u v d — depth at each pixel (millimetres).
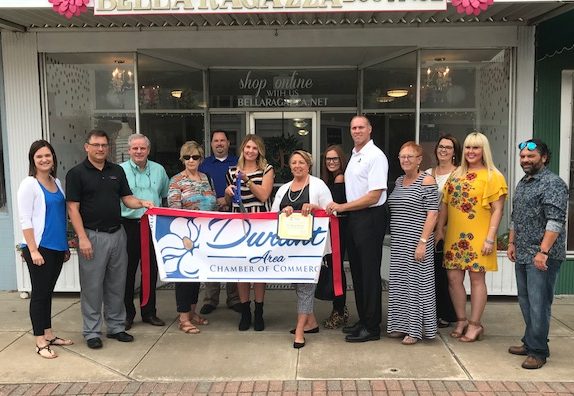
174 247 4609
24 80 6137
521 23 5797
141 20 5629
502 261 5672
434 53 6031
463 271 4559
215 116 7332
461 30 5883
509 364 4086
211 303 5453
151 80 6379
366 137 4391
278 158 7359
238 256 4562
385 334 4754
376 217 4422
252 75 7246
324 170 5023
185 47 6113
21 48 6105
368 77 6934
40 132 6191
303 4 4559
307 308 4457
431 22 5828
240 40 6082
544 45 5824
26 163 6195
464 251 4449
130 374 3961
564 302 5789
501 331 4836
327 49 6199
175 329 4922
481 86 6055
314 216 4465
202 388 3717
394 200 4469
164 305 5711
